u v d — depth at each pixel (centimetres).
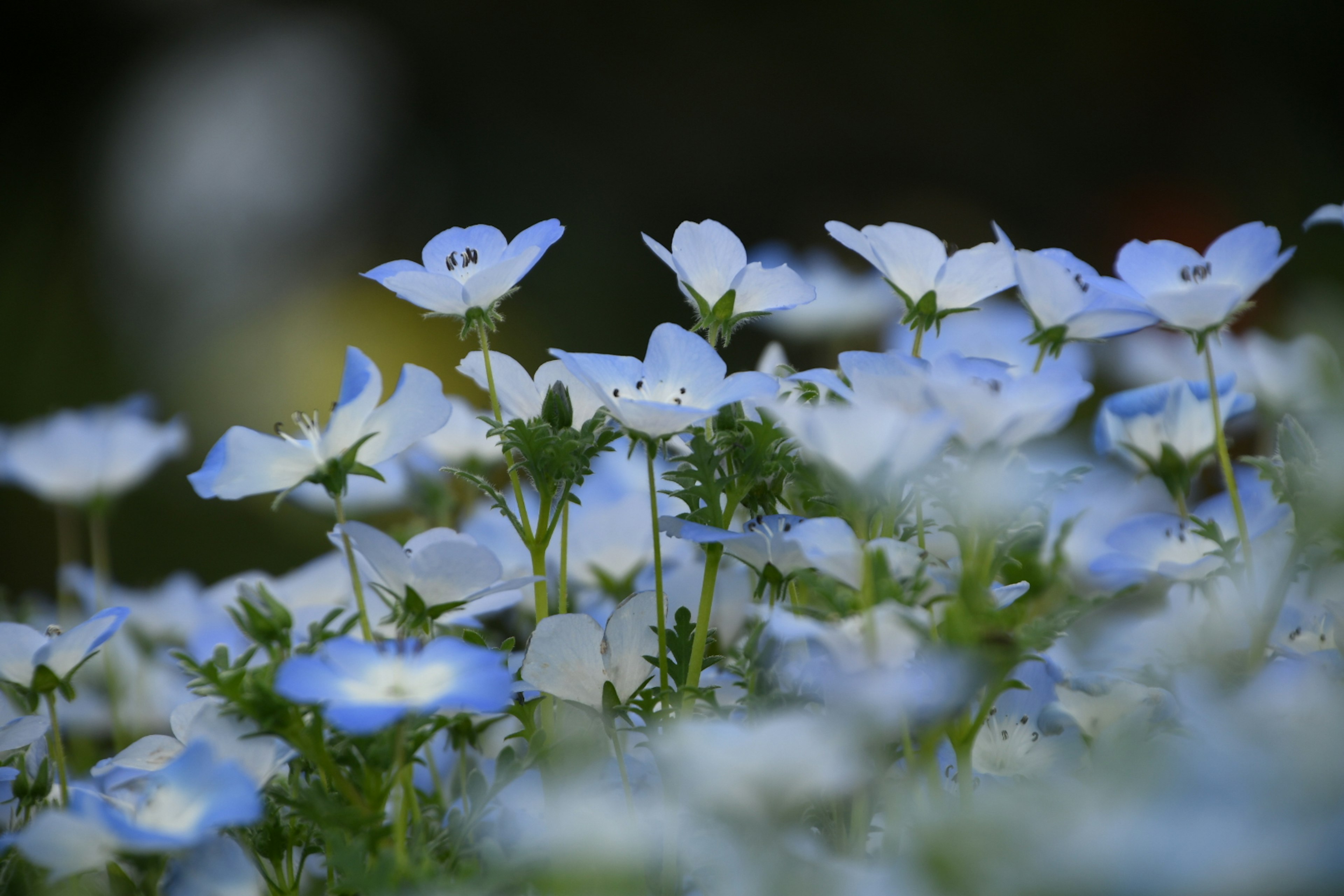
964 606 60
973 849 56
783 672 63
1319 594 63
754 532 62
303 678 60
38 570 140
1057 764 63
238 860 63
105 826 60
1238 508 63
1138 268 64
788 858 58
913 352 65
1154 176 251
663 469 73
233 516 141
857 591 60
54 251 225
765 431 63
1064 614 61
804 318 82
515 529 67
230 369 219
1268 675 60
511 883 60
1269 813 56
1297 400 68
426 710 59
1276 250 63
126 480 80
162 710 75
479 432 72
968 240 254
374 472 63
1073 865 56
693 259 65
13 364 195
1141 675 63
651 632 63
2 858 63
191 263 242
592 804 60
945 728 60
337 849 60
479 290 64
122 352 213
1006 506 61
